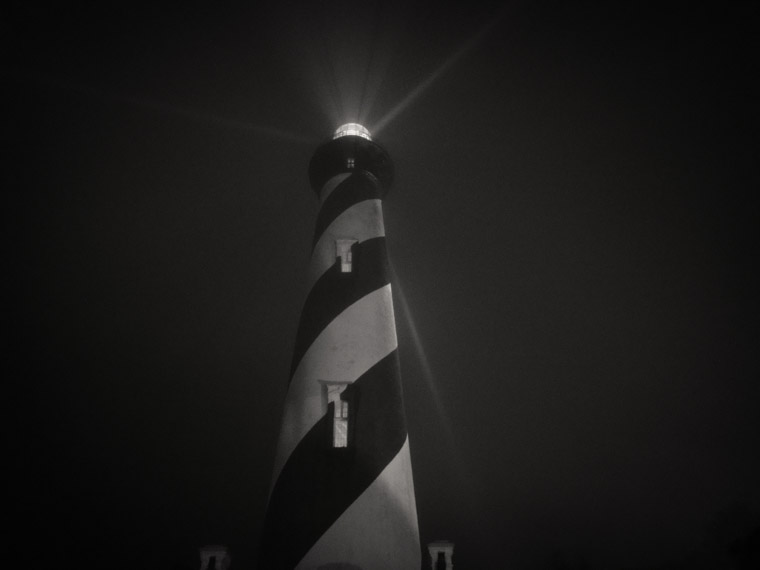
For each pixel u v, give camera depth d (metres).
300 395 13.44
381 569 11.23
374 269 15.50
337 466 12.25
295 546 11.41
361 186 17.31
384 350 14.13
